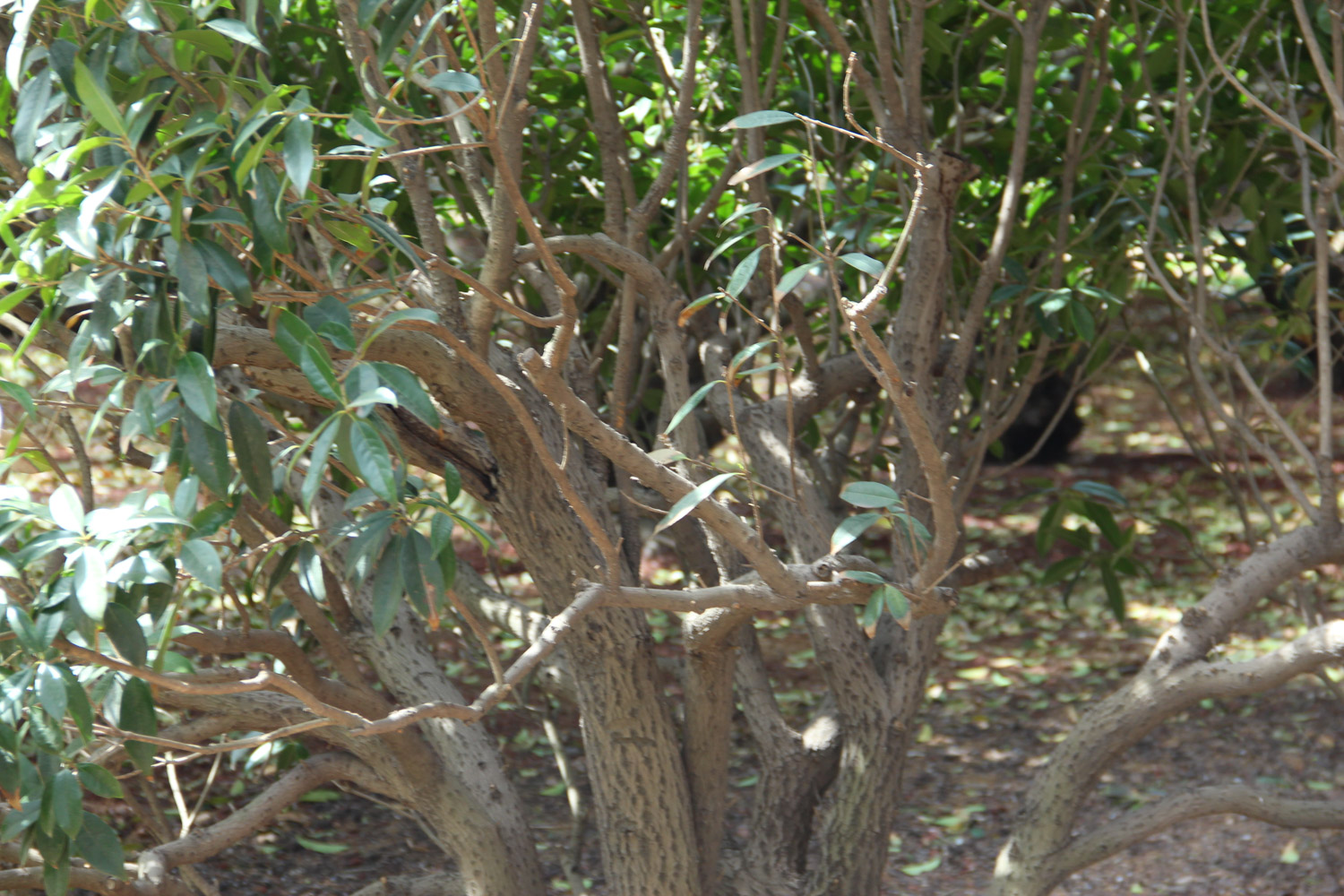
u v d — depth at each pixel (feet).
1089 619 19.67
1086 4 10.59
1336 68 7.25
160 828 8.68
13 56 3.95
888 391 4.47
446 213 11.68
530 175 10.27
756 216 8.57
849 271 11.10
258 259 4.31
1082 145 9.12
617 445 5.10
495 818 8.08
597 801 7.45
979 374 11.60
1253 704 15.83
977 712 16.35
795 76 10.21
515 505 6.68
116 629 4.51
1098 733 7.74
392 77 7.18
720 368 8.84
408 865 12.23
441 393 6.16
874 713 8.09
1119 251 10.34
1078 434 28.71
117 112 3.91
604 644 7.02
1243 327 11.55
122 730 5.01
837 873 8.07
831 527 8.43
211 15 4.76
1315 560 7.73
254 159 3.85
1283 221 10.24
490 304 5.87
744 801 13.26
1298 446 7.78
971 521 24.84
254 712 7.70
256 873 11.87
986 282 8.38
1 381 4.42
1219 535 22.65
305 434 9.78
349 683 7.93
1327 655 6.87
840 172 9.66
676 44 10.30
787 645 18.81
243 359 5.61
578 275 11.61
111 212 4.41
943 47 9.21
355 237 5.08
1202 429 30.53
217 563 4.37
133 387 5.41
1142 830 7.91
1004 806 13.47
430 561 4.56
